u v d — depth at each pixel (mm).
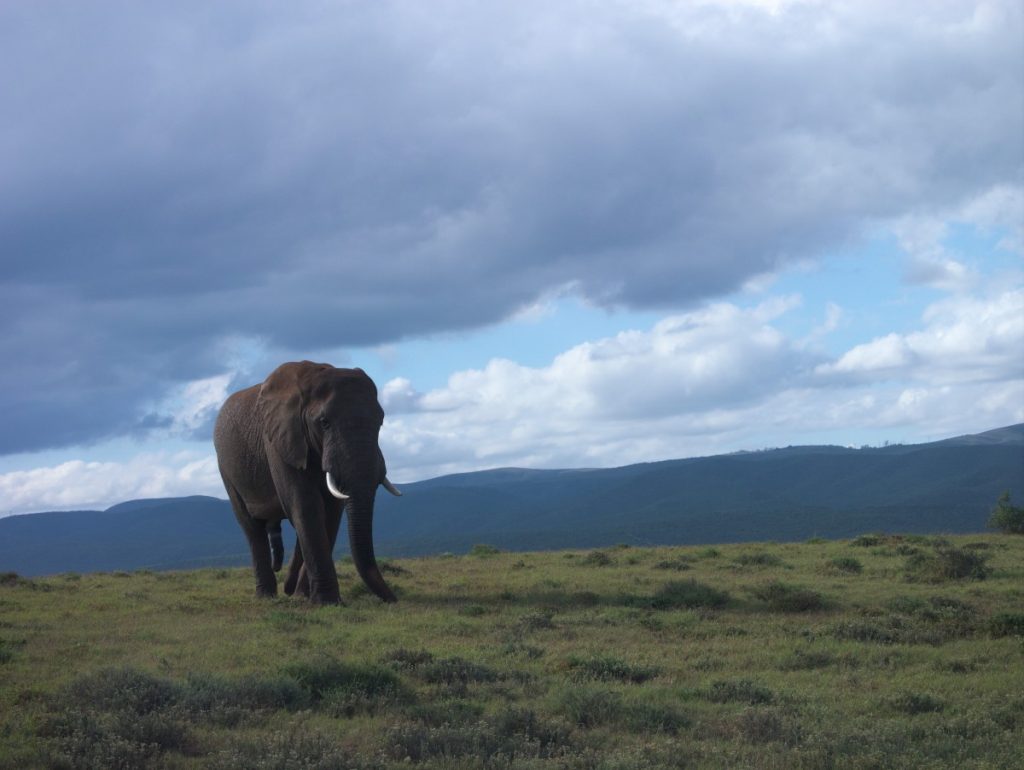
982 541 32406
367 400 19906
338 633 15461
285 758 8633
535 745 9242
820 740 9375
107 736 9125
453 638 15203
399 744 9211
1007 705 10883
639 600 18750
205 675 11500
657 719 10266
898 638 14922
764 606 18266
